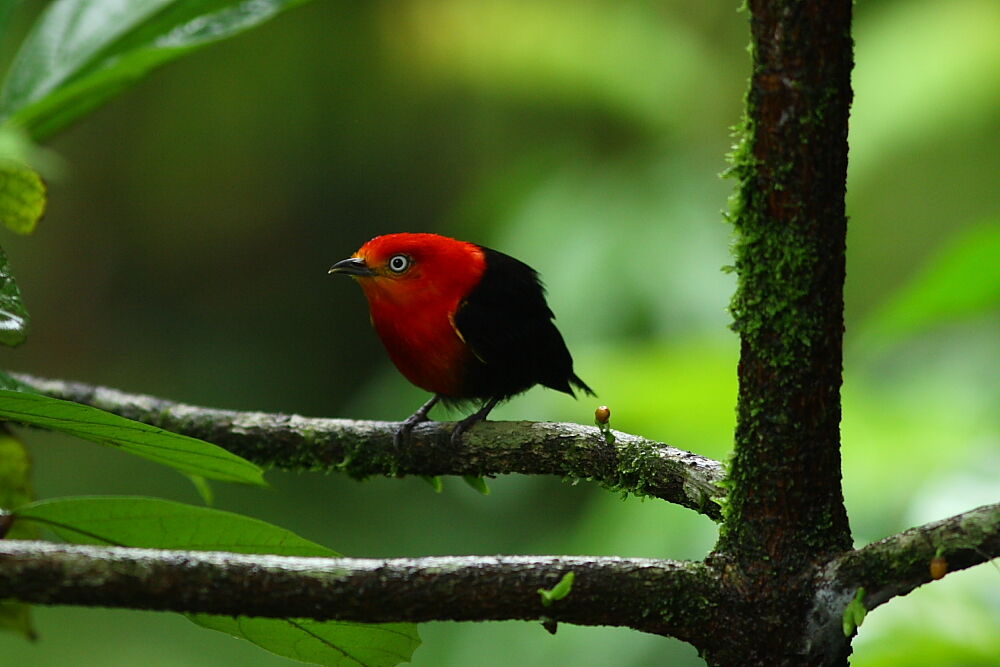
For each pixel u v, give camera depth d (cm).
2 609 468
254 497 1477
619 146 1399
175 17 473
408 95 1557
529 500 1284
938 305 609
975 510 334
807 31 334
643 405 905
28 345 1759
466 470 524
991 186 1303
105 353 1777
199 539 352
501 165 1561
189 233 1745
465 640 1088
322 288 1731
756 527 355
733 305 361
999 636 568
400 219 1683
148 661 1370
